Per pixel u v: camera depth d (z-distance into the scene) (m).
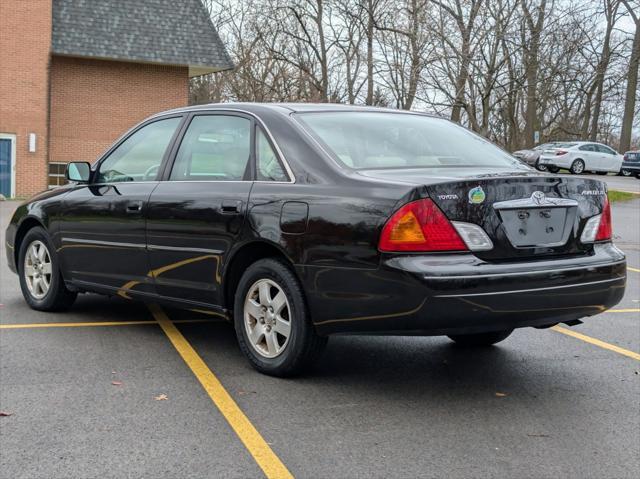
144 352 5.45
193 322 6.47
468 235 4.16
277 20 35.34
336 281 4.34
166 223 5.39
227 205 4.97
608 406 4.46
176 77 29.33
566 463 3.61
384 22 25.12
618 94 38.69
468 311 4.07
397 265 4.08
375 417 4.19
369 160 4.75
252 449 3.71
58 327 6.19
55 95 27.95
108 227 5.90
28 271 6.86
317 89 35.56
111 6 28.56
